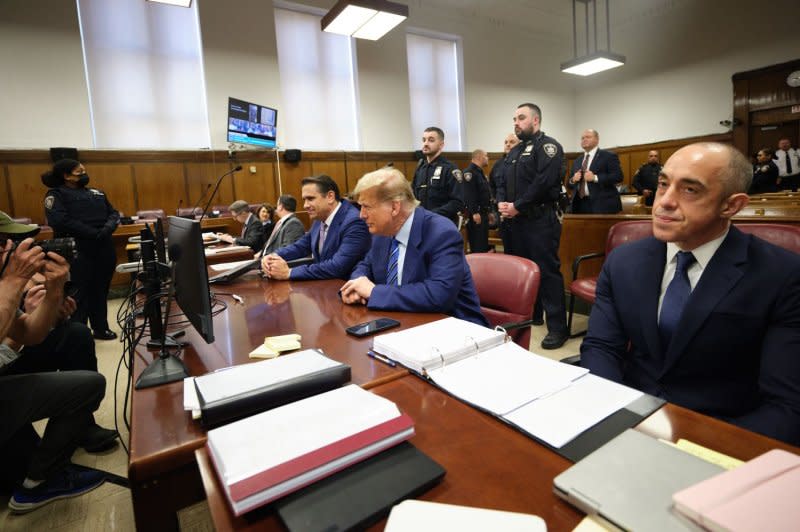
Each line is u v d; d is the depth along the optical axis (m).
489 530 0.44
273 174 6.71
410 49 8.02
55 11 5.24
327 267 1.97
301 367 0.82
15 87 5.12
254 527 0.48
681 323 0.97
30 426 1.64
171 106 6.04
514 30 8.98
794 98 7.25
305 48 6.97
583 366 1.13
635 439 0.58
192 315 0.87
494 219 4.72
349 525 0.46
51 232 4.58
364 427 0.60
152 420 0.72
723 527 0.40
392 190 1.46
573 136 10.26
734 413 0.98
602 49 9.53
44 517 1.51
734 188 0.88
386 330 1.14
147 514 0.65
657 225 0.96
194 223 0.83
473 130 8.66
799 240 1.58
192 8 6.07
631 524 0.44
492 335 0.98
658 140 8.98
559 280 2.83
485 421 0.69
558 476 0.52
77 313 3.09
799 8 7.12
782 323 0.89
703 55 8.21
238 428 0.60
